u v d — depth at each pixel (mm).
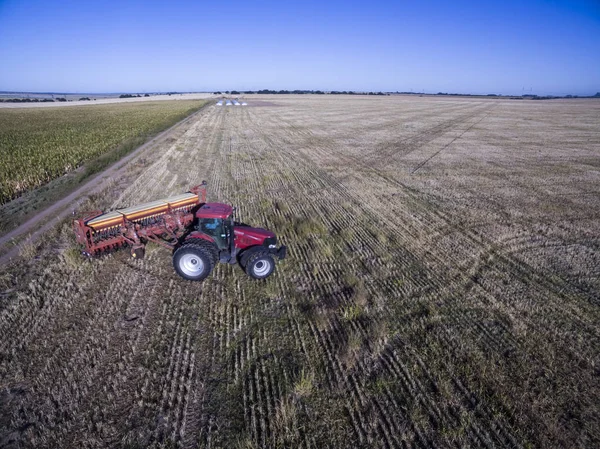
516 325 7258
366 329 7027
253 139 29875
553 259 10172
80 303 7598
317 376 5938
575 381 5957
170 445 4738
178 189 15969
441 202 14977
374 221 12719
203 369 6012
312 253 10125
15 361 6016
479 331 7086
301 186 16812
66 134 31219
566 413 5410
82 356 6129
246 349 6477
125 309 7461
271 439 4855
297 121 44688
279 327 7062
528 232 12031
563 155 24875
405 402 5516
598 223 12953
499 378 5973
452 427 5129
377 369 6125
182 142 28047
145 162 21125
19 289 8070
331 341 6703
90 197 14547
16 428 4898
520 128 40000
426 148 26906
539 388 5797
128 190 15680
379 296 8148
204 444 4777
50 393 5430
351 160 22531
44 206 13602
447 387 5754
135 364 6055
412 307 7793
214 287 8320
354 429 5070
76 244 10148
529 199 15516
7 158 20312
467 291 8438
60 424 4957
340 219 12836
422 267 9523
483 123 44906
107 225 8734
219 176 18219
